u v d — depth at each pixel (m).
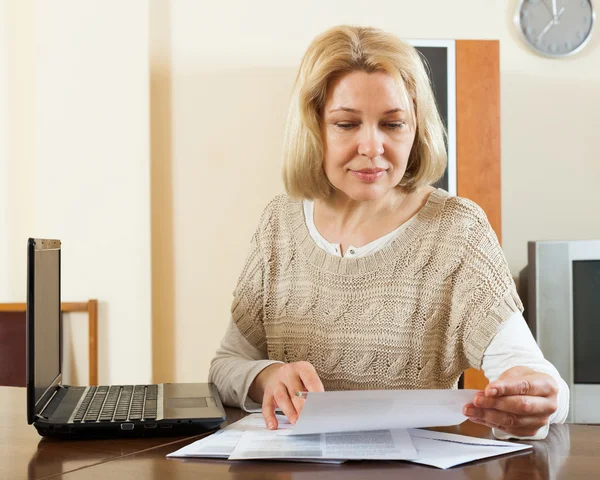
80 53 3.00
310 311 1.37
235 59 3.07
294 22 3.07
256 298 1.46
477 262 1.28
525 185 3.14
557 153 3.15
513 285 1.28
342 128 1.24
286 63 3.07
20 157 3.03
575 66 3.16
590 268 2.77
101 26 3.00
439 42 2.78
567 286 2.77
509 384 0.93
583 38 3.13
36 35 3.01
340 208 1.37
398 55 1.24
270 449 0.95
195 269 3.06
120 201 2.99
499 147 2.79
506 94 3.13
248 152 3.07
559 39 3.12
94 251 3.00
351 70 1.22
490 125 2.79
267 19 3.07
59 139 3.01
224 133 3.07
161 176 3.06
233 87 3.06
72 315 2.98
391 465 0.89
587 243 2.76
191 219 3.06
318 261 1.37
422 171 1.32
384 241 1.34
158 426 1.05
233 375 1.28
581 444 0.99
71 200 3.01
